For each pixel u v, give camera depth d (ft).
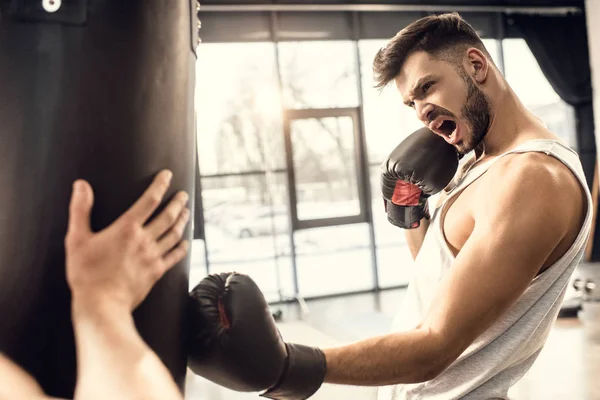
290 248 20.40
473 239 3.13
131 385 1.79
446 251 3.59
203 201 19.69
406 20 21.63
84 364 1.93
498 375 3.55
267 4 19.83
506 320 3.32
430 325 3.09
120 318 2.06
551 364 11.32
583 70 23.86
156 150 2.39
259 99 20.02
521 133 3.59
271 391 2.78
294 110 20.25
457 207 3.53
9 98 2.21
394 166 4.19
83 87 2.22
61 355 2.21
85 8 2.22
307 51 20.59
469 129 3.60
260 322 2.66
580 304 15.12
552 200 3.05
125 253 2.17
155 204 2.30
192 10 2.66
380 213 22.00
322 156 20.59
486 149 3.75
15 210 2.20
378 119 21.12
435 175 4.10
